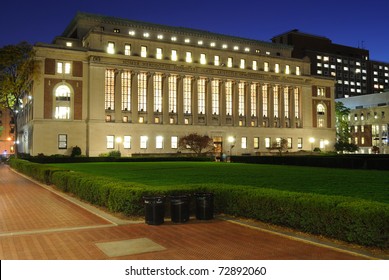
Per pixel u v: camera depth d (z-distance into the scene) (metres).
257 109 94.38
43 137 72.69
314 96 102.81
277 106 97.44
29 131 78.75
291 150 97.75
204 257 10.52
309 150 99.62
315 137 101.75
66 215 17.28
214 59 89.94
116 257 10.58
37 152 72.06
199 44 90.75
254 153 90.81
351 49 173.12
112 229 14.13
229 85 91.75
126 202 16.12
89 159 67.94
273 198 14.11
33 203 21.27
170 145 83.31
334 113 105.50
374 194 19.91
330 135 104.19
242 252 10.99
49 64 73.94
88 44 78.44
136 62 80.25
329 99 105.00
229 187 16.80
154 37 86.06
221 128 89.00
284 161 56.53
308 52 157.38
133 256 10.67
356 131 132.50
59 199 22.84
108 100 78.38
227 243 12.00
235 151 90.25
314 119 102.50
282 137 96.44
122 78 79.69
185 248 11.46
